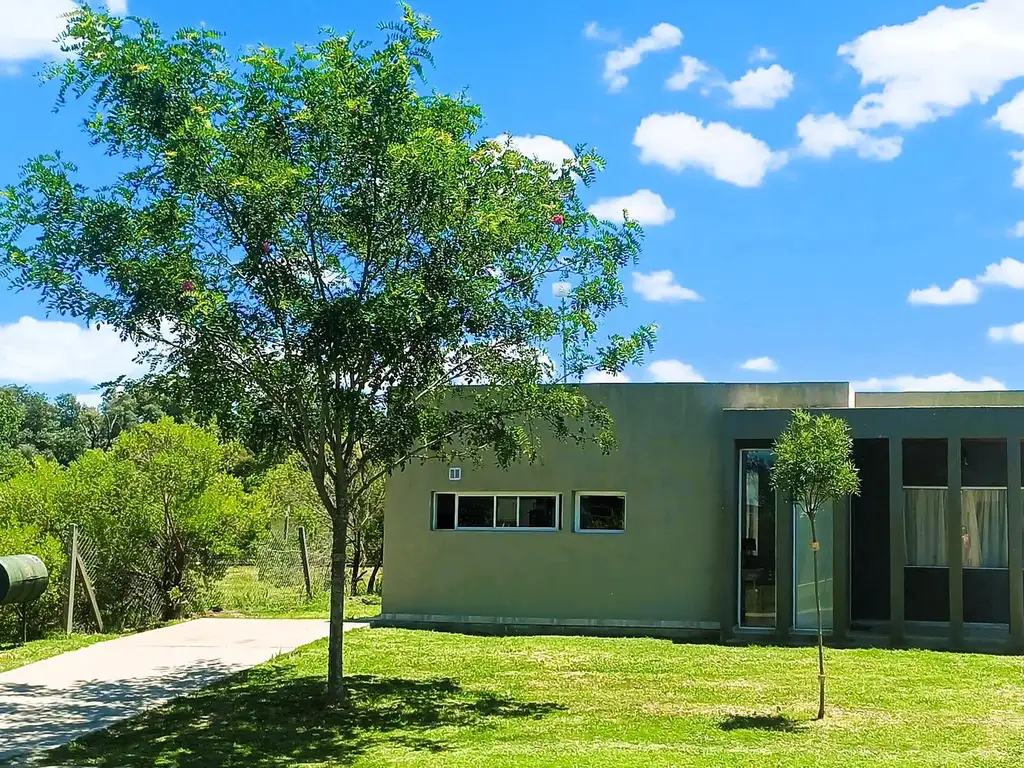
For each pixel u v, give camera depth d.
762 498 16.08
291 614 18.73
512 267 10.30
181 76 9.55
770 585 15.93
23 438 67.25
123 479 17.88
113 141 9.68
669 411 17.00
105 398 10.41
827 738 9.16
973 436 14.75
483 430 11.14
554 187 10.62
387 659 13.57
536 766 8.04
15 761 8.53
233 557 19.41
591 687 11.75
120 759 8.59
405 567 17.55
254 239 9.41
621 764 8.09
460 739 9.23
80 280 9.45
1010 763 8.22
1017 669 12.90
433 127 9.77
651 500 16.91
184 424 18.55
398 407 10.22
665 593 16.70
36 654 13.81
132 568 17.84
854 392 18.66
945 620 16.86
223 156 9.47
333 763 8.38
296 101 9.78
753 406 16.75
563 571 17.08
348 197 9.65
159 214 9.34
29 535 16.17
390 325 9.15
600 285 10.84
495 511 17.47
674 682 12.04
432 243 9.78
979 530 16.95
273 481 24.06
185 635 15.65
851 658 13.74
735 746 8.83
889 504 16.19
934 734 9.33
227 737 9.34
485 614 17.22
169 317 9.39
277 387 10.01
